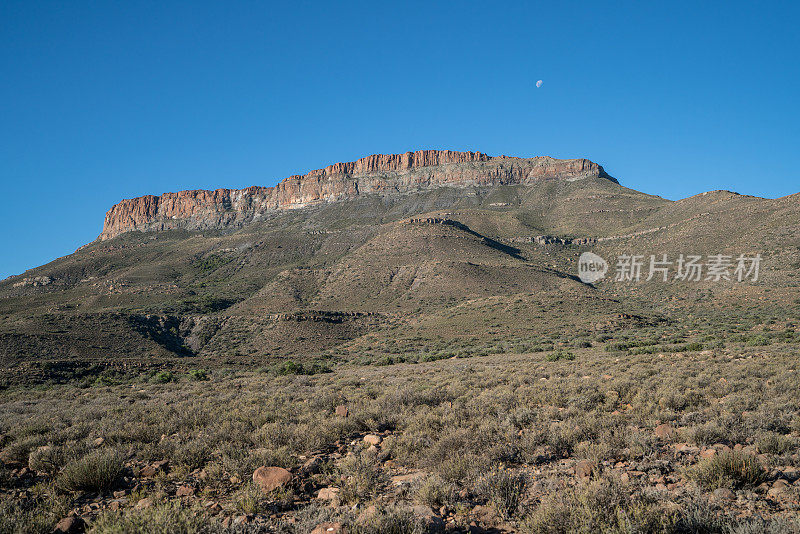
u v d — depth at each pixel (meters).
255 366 60.25
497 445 7.88
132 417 13.63
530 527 4.67
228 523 5.12
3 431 12.94
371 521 4.59
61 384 45.66
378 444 9.63
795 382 13.85
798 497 5.25
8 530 4.89
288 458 7.86
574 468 6.73
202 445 8.98
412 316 101.50
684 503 5.15
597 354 38.12
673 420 10.16
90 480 6.73
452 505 5.59
